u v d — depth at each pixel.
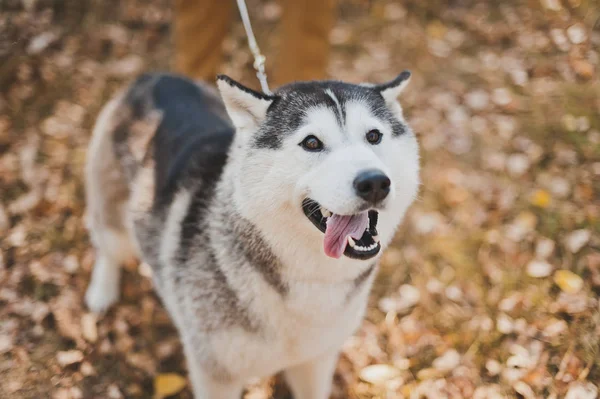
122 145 3.08
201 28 4.32
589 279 3.59
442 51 5.39
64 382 3.17
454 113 4.81
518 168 4.35
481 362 3.33
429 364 3.35
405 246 3.98
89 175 3.29
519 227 3.97
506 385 3.20
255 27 5.47
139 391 3.21
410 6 5.76
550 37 5.35
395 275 3.83
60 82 4.86
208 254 2.45
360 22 5.64
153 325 3.52
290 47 4.27
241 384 2.67
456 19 5.65
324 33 4.20
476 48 5.40
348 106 2.27
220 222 2.43
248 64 5.20
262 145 2.29
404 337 3.48
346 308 2.45
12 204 3.99
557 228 3.91
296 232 2.25
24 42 4.98
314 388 2.95
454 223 4.09
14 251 3.74
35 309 3.45
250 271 2.34
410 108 4.87
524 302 3.57
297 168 2.20
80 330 3.41
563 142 4.48
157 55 5.21
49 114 4.64
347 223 2.17
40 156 4.34
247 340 2.42
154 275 2.86
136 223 2.95
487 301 3.62
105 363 3.29
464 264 3.84
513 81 5.05
